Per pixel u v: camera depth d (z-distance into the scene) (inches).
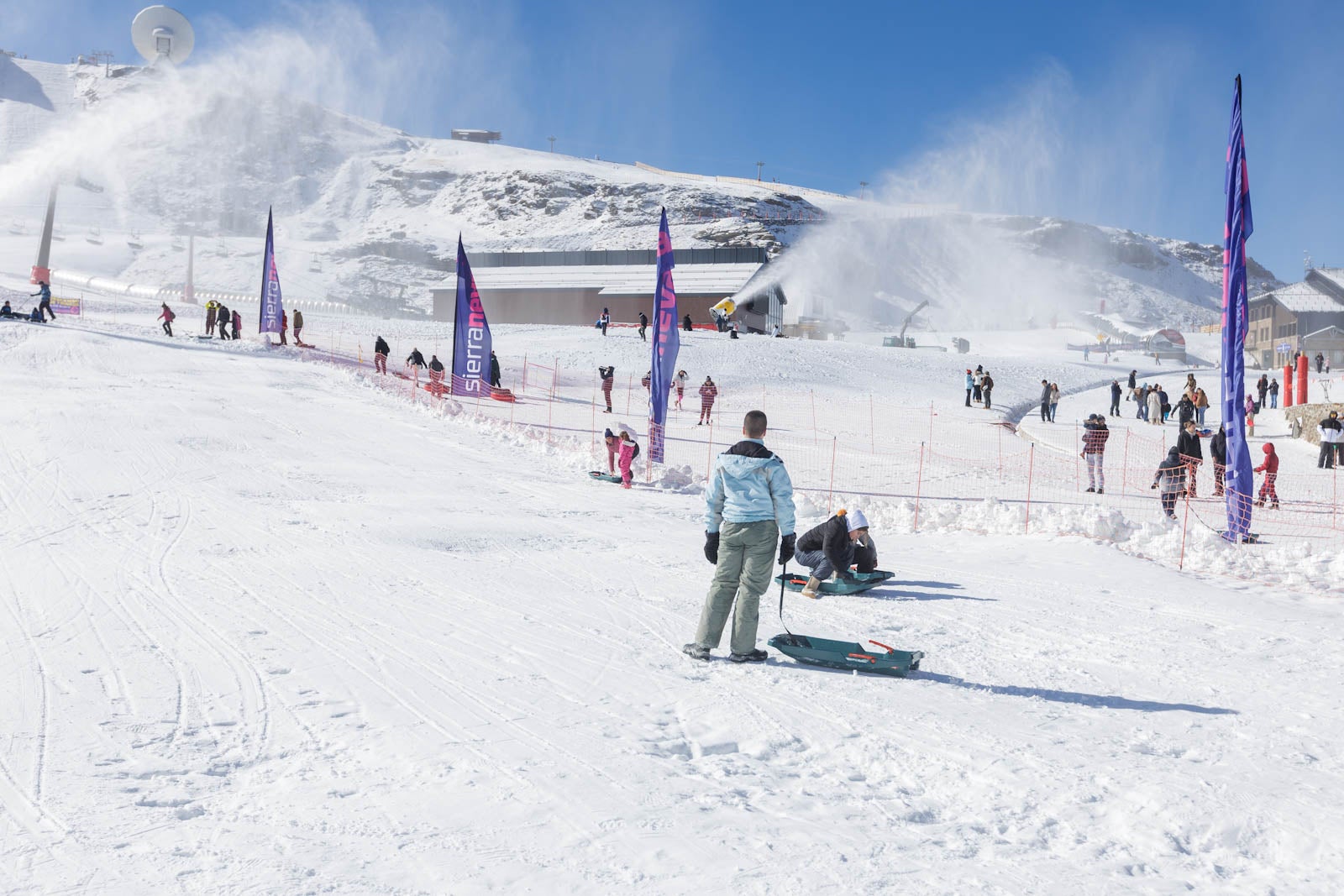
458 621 276.1
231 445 690.2
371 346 1833.2
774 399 1603.1
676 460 917.8
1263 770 171.8
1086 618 310.7
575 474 717.9
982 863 133.3
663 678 226.5
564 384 1628.9
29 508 447.8
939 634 286.2
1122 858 136.1
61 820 138.3
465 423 952.9
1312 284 3742.6
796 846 136.5
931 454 1075.9
